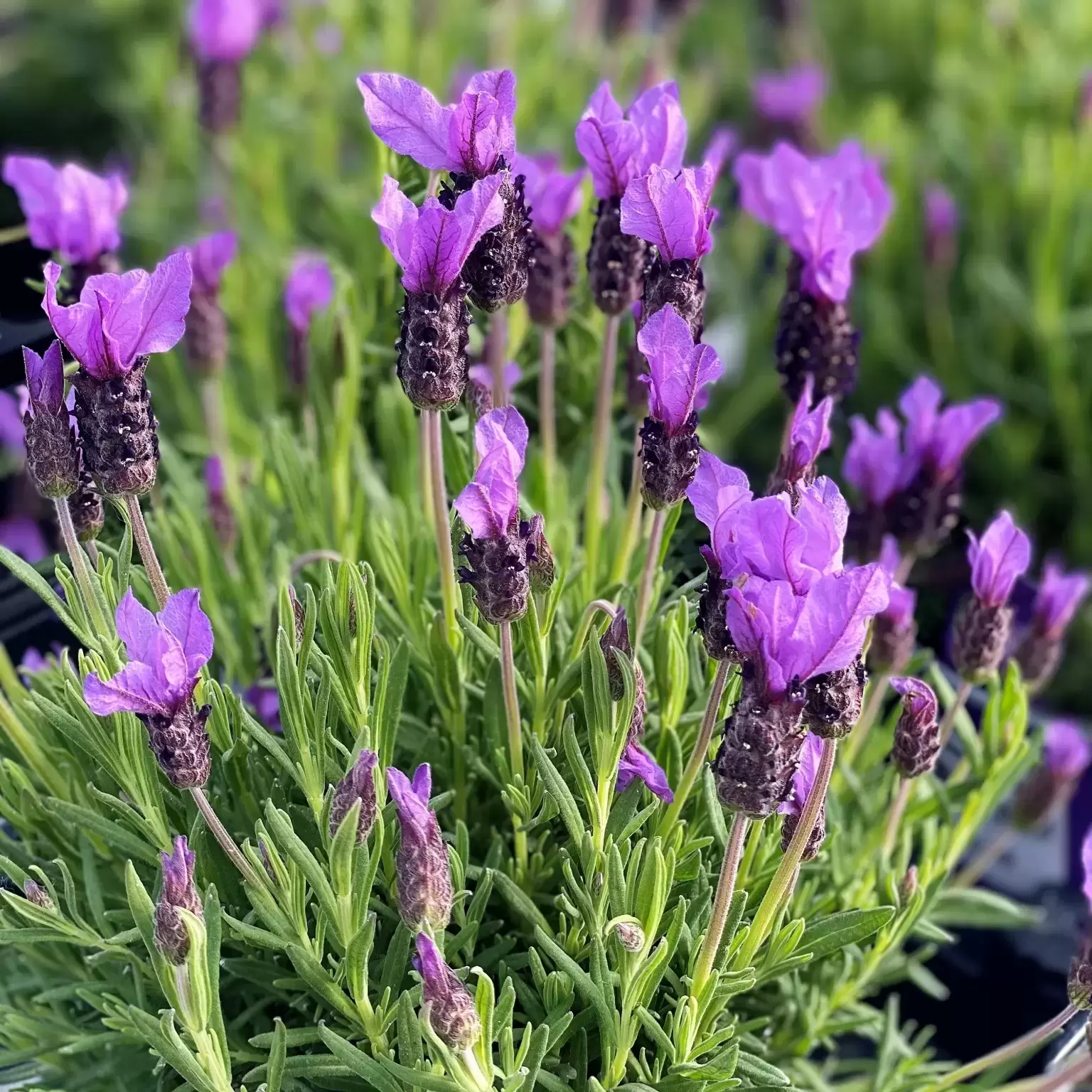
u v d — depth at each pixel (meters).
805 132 1.20
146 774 0.56
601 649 0.54
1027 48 1.31
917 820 0.65
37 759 0.60
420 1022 0.53
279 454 0.67
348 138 1.23
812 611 0.50
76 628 0.56
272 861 0.54
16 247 0.63
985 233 1.14
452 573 0.58
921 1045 0.72
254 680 0.65
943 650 0.75
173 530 0.66
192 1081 0.54
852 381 0.63
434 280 0.54
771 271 1.23
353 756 0.56
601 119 0.58
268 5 1.15
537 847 0.60
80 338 0.53
